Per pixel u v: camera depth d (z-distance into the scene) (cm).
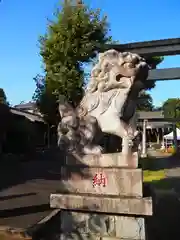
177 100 3875
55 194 494
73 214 489
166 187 1215
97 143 531
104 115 508
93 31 1234
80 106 540
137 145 489
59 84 1239
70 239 486
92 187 488
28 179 1433
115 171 476
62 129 529
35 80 2053
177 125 4153
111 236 465
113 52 521
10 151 2361
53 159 2430
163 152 3809
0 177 1461
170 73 920
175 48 873
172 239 641
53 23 1290
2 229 646
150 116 2619
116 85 510
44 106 1848
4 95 2986
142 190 461
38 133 3266
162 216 812
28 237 602
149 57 984
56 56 1252
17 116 2614
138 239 452
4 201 955
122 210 450
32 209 855
